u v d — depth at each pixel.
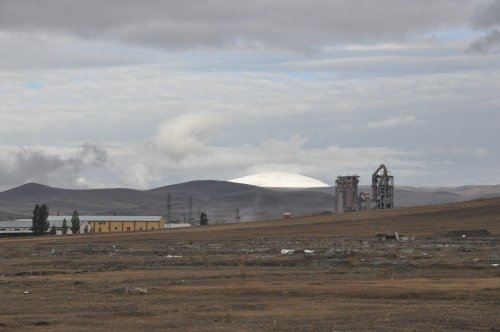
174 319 68.56
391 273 115.44
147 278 111.50
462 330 60.69
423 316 68.25
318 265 135.75
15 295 90.00
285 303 79.38
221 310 74.38
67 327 64.06
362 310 73.25
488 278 104.69
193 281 104.94
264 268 130.38
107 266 143.38
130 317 70.12
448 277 107.19
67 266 146.75
